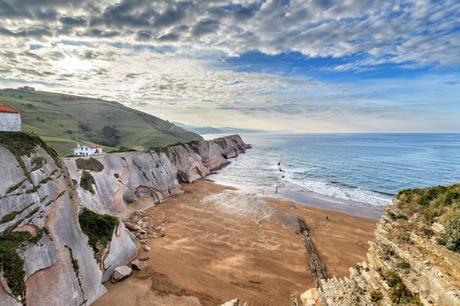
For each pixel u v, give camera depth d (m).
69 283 22.70
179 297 26.08
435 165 100.19
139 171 59.00
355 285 14.23
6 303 18.12
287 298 26.59
